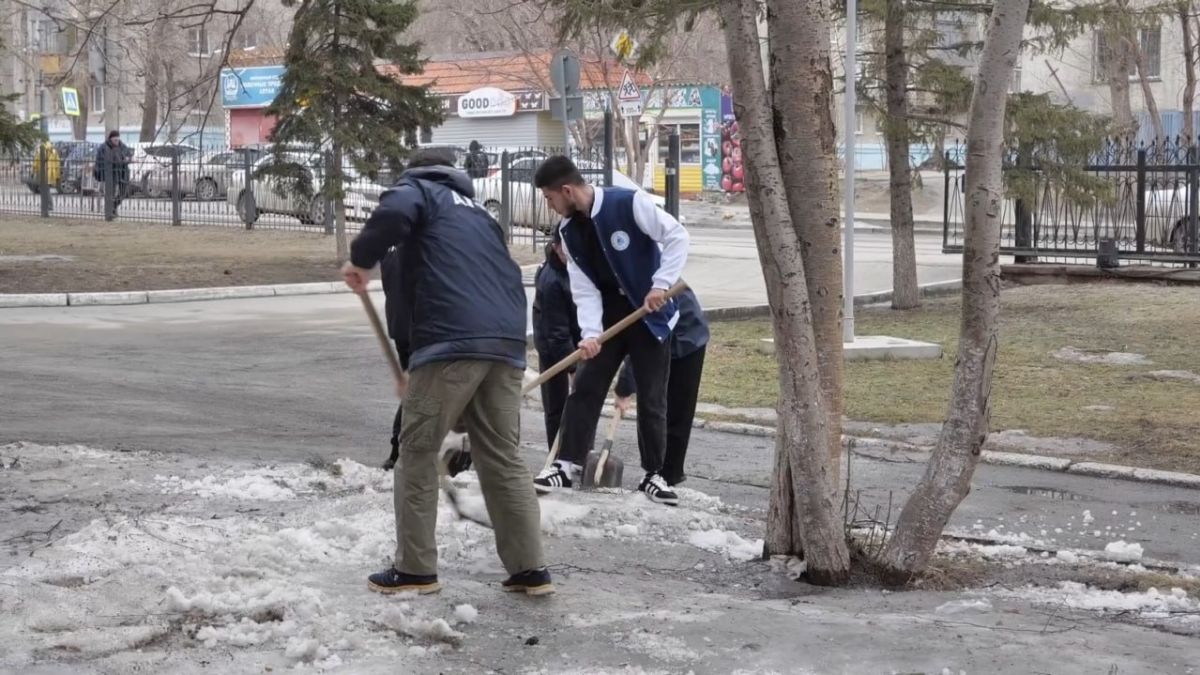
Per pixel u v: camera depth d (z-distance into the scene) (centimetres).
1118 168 2180
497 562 684
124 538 675
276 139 2575
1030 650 562
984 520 881
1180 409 1234
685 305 875
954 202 2828
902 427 1168
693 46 4269
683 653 551
